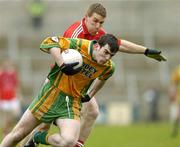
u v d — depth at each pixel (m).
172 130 65.62
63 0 107.94
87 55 26.45
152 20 107.19
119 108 83.06
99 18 27.48
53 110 27.05
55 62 26.89
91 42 26.48
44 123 28.59
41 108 27.22
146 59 97.38
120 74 93.06
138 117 84.12
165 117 86.25
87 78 27.08
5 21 104.00
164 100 88.50
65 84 26.88
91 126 30.72
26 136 28.19
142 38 101.88
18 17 104.56
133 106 83.88
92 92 29.02
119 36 101.50
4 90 60.38
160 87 92.31
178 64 97.62
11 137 27.62
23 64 93.56
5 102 60.47
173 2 111.00
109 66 27.27
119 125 76.44
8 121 59.41
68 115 26.88
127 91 90.44
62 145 26.17
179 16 109.06
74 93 27.09
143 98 88.44
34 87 89.56
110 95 88.94
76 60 25.77
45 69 94.25
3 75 60.56
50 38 26.39
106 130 67.38
